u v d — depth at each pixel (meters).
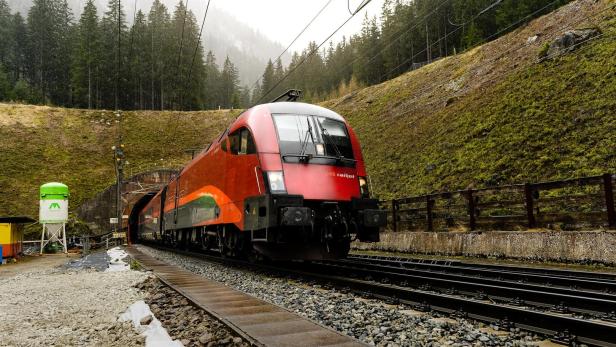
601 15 26.41
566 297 6.08
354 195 10.67
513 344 4.45
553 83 23.86
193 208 17.64
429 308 6.27
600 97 20.09
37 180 47.97
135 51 83.88
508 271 10.14
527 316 5.07
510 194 19.09
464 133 26.72
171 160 56.38
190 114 68.25
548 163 19.22
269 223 9.59
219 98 114.81
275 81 106.31
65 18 94.88
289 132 10.73
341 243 11.05
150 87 86.81
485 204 15.58
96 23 79.12
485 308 5.59
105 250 28.56
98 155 55.66
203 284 8.79
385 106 41.69
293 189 9.98
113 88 79.44
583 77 22.27
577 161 18.12
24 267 17.78
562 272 9.43
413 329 5.14
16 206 43.34
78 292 9.01
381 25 80.06
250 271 11.73
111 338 5.04
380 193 27.92
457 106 30.72
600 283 7.45
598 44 23.56
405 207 24.47
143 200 46.88
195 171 17.80
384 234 19.61
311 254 10.77
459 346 4.45
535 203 13.83
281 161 10.25
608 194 11.54
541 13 44.34
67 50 89.00
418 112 34.88
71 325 5.88
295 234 10.41
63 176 49.62
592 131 18.89
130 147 58.38
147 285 9.17
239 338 4.50
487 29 55.75
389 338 4.76
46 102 85.56
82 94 78.19
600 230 11.81
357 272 10.27
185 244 21.81
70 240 35.28
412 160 28.83
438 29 66.38
